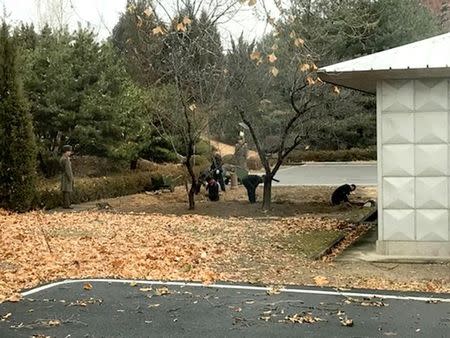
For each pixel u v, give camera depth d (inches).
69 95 912.3
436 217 374.6
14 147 641.6
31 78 895.1
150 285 307.7
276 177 1154.0
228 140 1315.2
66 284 310.7
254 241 439.8
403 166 375.9
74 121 914.1
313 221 552.7
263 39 672.4
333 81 400.2
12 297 279.9
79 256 379.9
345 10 897.5
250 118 684.7
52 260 366.6
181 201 780.0
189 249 402.6
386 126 377.1
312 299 277.6
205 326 235.9
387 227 381.1
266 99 713.0
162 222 544.4
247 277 327.9
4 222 539.2
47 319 246.4
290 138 727.7
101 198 816.3
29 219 566.6
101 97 922.7
